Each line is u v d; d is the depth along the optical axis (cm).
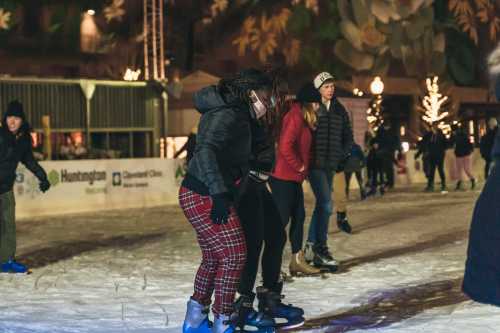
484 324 990
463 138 3869
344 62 5881
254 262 964
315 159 1423
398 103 6109
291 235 1412
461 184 4131
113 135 3888
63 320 1077
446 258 1623
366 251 1748
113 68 5391
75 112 3741
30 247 2002
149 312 1134
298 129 1330
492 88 716
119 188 3209
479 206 716
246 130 894
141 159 3284
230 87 909
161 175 3347
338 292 1262
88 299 1248
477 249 711
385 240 1938
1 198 1529
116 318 1091
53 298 1261
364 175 4044
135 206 3250
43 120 3503
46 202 2992
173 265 1622
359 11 5916
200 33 5772
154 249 1891
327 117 1422
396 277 1398
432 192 3691
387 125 3672
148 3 4947
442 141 3684
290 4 5806
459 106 6347
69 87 3728
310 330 996
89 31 5412
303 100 1350
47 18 5331
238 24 5822
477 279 707
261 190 987
